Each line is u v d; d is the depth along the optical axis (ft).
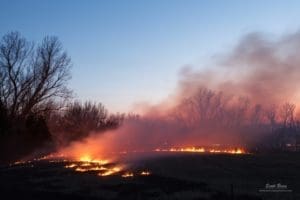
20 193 82.23
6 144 182.19
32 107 194.80
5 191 84.48
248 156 157.79
